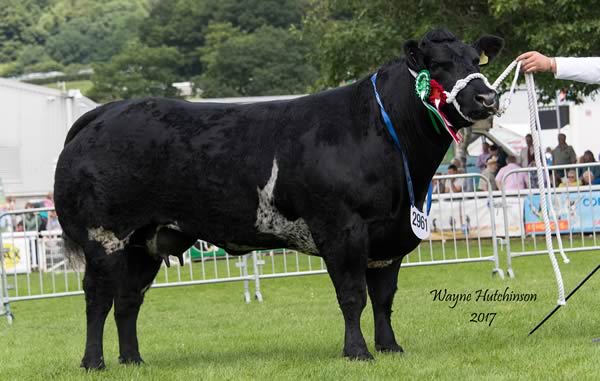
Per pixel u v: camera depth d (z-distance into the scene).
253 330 10.15
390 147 7.30
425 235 7.56
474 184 14.81
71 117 32.75
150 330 10.71
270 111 7.66
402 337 8.88
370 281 7.88
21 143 31.95
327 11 27.06
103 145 7.75
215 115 7.75
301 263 16.52
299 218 7.48
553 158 21.62
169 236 7.94
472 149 28.41
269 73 82.12
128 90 88.88
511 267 14.30
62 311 13.63
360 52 23.70
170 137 7.68
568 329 8.72
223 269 16.03
